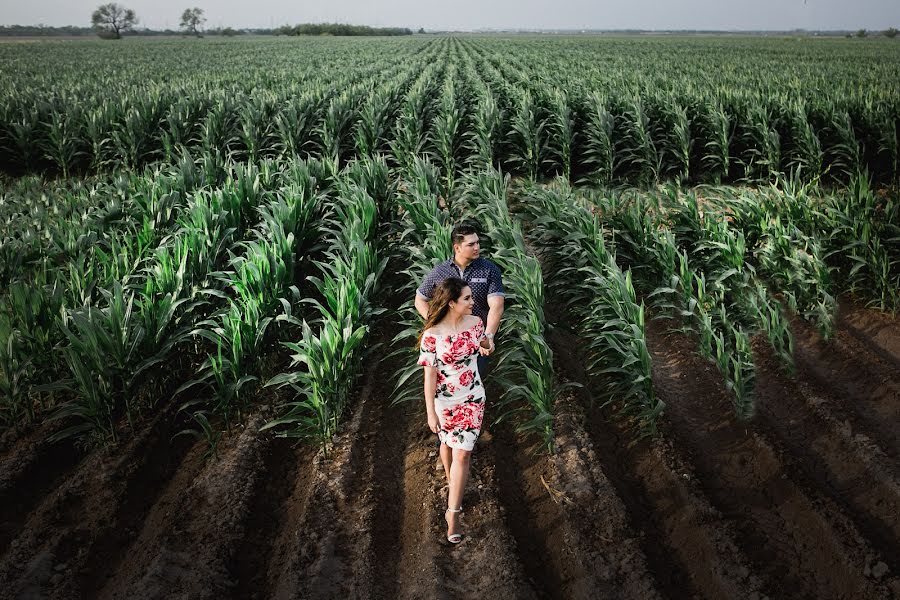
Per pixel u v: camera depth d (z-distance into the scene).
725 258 6.62
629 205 8.27
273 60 46.44
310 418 4.60
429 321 3.52
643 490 4.09
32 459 4.27
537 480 4.18
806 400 4.95
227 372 5.00
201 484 4.08
